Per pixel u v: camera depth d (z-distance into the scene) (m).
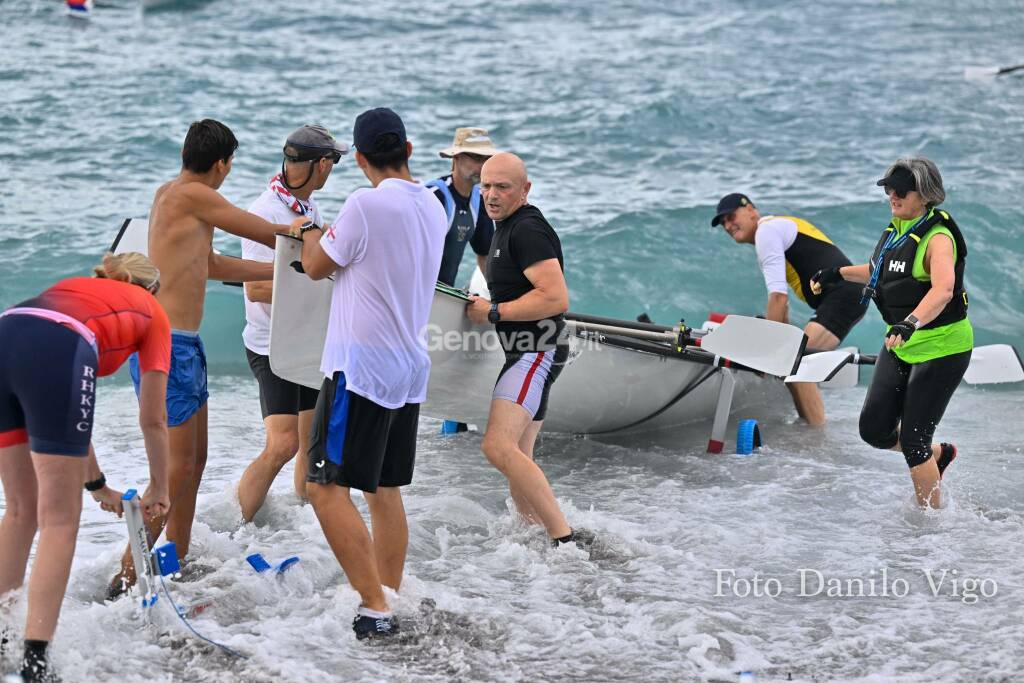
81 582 9.41
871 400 11.91
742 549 10.79
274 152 30.75
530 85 39.78
